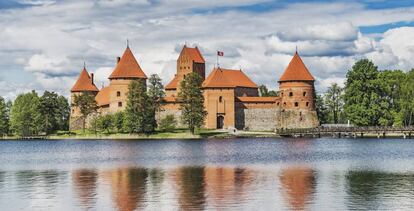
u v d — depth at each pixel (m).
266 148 91.69
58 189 43.06
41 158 76.38
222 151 85.12
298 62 147.38
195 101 132.00
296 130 132.75
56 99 156.00
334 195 39.50
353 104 130.38
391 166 58.50
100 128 140.38
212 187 43.25
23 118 150.12
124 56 150.25
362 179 47.38
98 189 42.81
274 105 145.50
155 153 82.38
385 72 136.38
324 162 63.81
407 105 127.38
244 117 145.38
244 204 36.59
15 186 44.91
